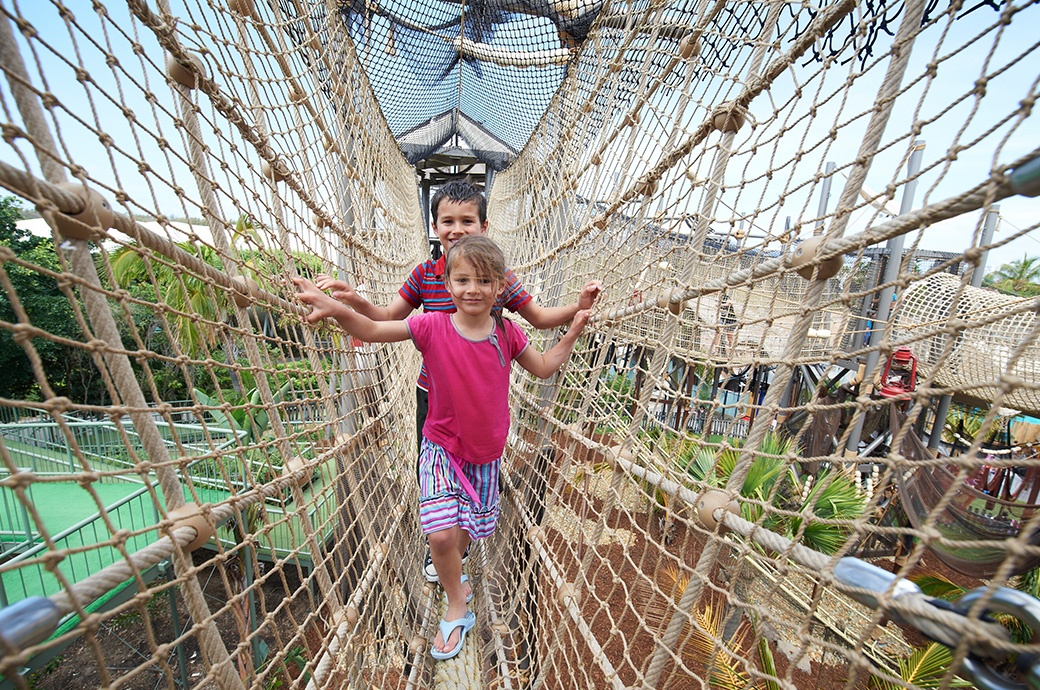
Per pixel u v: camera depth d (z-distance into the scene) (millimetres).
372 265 3248
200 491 6562
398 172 6090
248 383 7496
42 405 628
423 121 7254
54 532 6715
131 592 6316
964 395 6352
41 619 604
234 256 1320
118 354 838
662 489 1407
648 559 5887
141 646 8102
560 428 2533
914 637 4602
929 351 6438
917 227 738
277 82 1755
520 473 3125
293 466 1502
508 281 2133
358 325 1808
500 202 8094
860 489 5254
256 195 1419
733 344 1237
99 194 844
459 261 1827
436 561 1944
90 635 679
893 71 840
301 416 1651
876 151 847
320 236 2121
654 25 2139
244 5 1544
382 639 2045
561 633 1930
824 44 1112
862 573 681
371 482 2521
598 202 2848
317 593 7359
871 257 7172
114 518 7039
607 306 2191
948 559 4766
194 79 1156
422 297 2408
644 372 1758
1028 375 5496
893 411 6090
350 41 3252
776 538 908
